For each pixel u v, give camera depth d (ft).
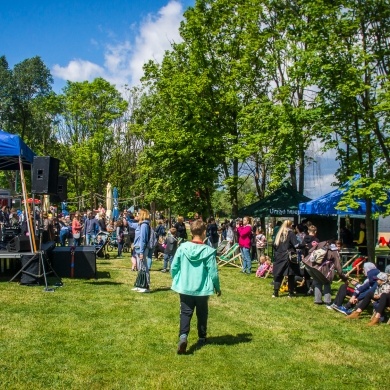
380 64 48.34
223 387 17.97
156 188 90.27
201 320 23.12
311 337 25.71
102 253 66.69
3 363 19.63
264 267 51.21
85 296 34.40
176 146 82.79
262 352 22.52
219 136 79.71
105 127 144.25
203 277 21.71
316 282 35.60
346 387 18.51
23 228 46.29
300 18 50.19
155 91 97.66
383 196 43.96
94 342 23.11
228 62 81.00
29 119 184.03
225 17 80.12
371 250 49.49
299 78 48.73
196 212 90.89
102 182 148.05
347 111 45.55
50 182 37.78
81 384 17.79
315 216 79.05
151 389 17.56
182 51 86.43
